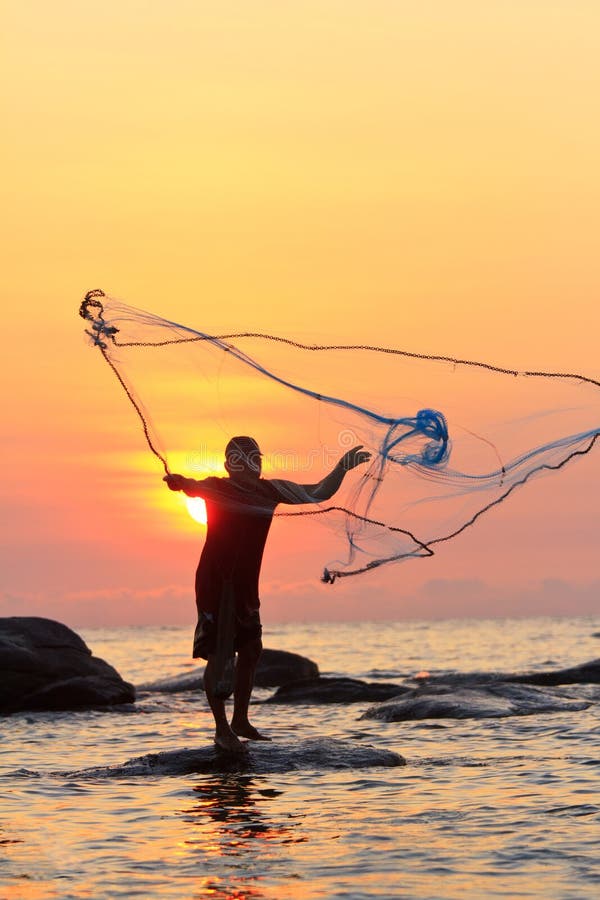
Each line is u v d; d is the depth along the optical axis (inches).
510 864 398.6
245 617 586.2
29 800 523.8
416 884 374.9
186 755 605.0
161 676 2018.9
